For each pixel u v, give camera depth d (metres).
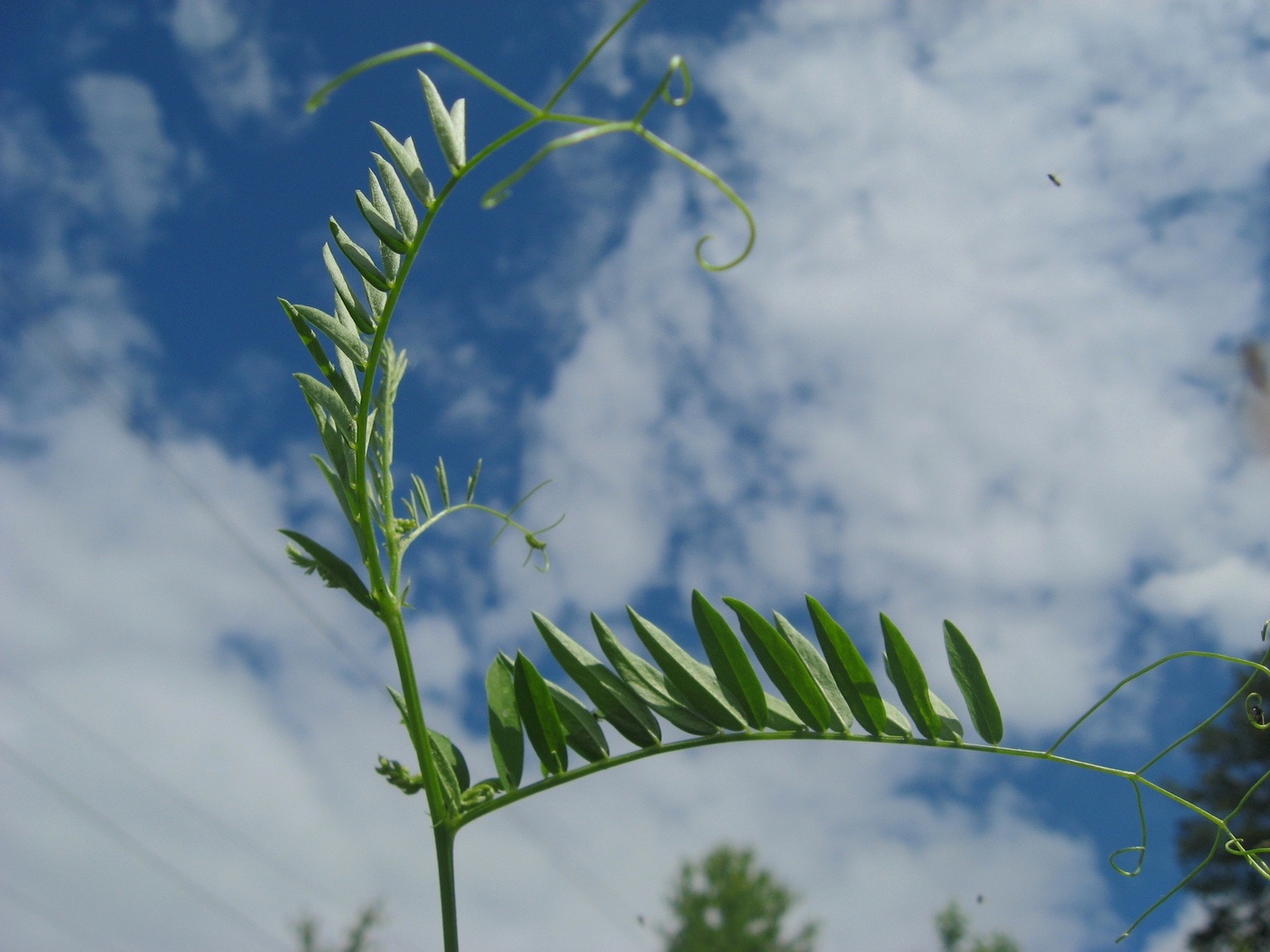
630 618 0.19
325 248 0.20
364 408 0.18
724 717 0.18
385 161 0.20
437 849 0.17
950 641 0.20
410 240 0.20
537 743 0.18
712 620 0.19
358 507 0.18
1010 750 0.19
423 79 0.18
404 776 0.18
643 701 0.19
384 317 0.18
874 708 0.19
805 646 0.19
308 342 0.19
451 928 0.17
